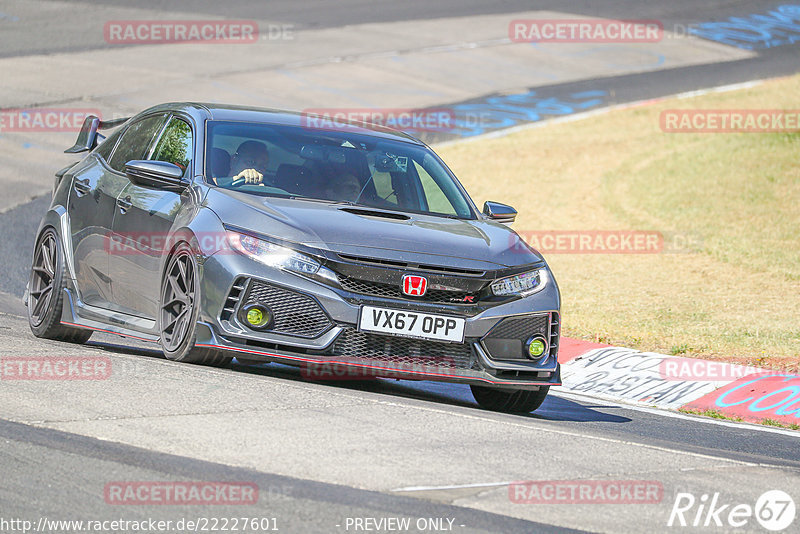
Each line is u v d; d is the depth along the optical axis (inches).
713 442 923.4
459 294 896.9
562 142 3105.3
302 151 1018.7
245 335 856.3
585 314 1590.8
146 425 690.8
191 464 618.2
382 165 1038.4
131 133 1117.7
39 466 600.4
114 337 1261.1
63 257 1093.1
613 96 3659.0
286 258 865.5
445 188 1062.4
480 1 5073.8
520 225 2357.3
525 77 3873.0
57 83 3218.5
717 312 1614.2
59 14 4180.6
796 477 728.3
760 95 3540.8
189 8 4515.3
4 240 1875.0
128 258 993.5
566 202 2549.2
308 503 565.9
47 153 2546.8
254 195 942.4
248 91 3334.2
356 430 725.9
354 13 4697.3
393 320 868.6
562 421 936.9
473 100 3531.0
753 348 1362.0
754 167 2719.0
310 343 858.8
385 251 881.5
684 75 3941.9
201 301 877.2
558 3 5098.4
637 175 2758.4
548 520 574.2
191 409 738.8
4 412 705.0
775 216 2343.8
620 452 750.5
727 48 4389.8
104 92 3164.4
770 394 1157.1
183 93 3228.3
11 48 3612.2
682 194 2561.5
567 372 1294.3
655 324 1517.0
